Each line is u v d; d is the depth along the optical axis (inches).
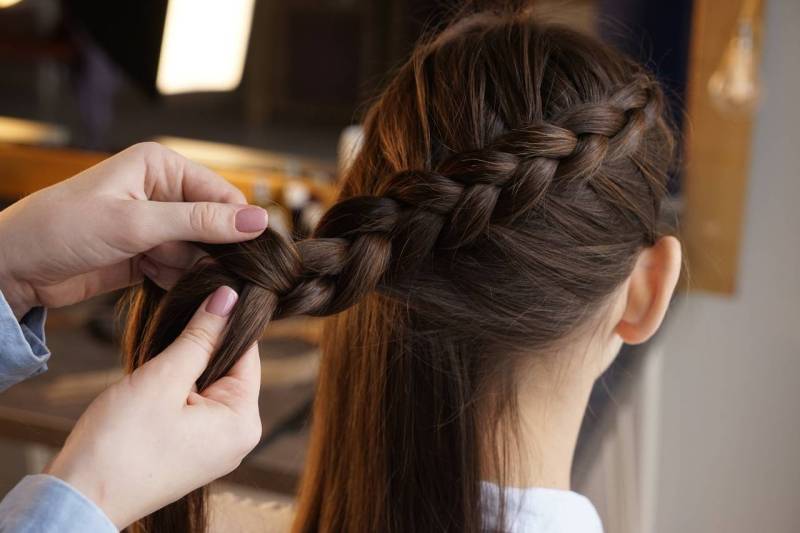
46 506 17.1
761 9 56.1
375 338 25.7
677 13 57.6
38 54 70.8
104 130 70.1
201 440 19.4
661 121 26.0
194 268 21.6
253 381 21.1
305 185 60.6
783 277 60.8
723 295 61.7
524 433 25.7
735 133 58.4
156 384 19.2
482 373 24.9
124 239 21.5
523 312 23.5
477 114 23.0
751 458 64.5
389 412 25.7
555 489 26.7
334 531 27.5
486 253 22.9
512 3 28.8
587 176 22.9
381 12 59.5
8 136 72.0
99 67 68.8
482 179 22.0
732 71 56.7
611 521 45.1
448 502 25.4
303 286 21.0
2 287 23.0
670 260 25.5
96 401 18.9
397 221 22.2
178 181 24.0
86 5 61.5
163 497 19.1
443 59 24.5
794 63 57.6
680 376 64.7
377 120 25.7
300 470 40.2
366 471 26.4
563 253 23.1
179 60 62.3
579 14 57.1
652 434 60.6
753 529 65.6
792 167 59.0
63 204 22.1
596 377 26.4
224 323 20.6
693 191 60.1
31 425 44.4
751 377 63.1
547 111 23.0
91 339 54.0
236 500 36.2
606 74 24.2
